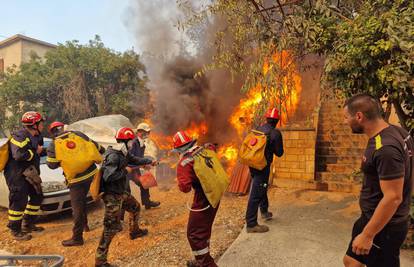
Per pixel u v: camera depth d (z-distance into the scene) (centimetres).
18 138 456
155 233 475
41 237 480
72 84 1531
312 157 697
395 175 199
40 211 529
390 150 202
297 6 456
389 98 379
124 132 401
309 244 406
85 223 497
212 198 313
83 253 423
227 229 473
